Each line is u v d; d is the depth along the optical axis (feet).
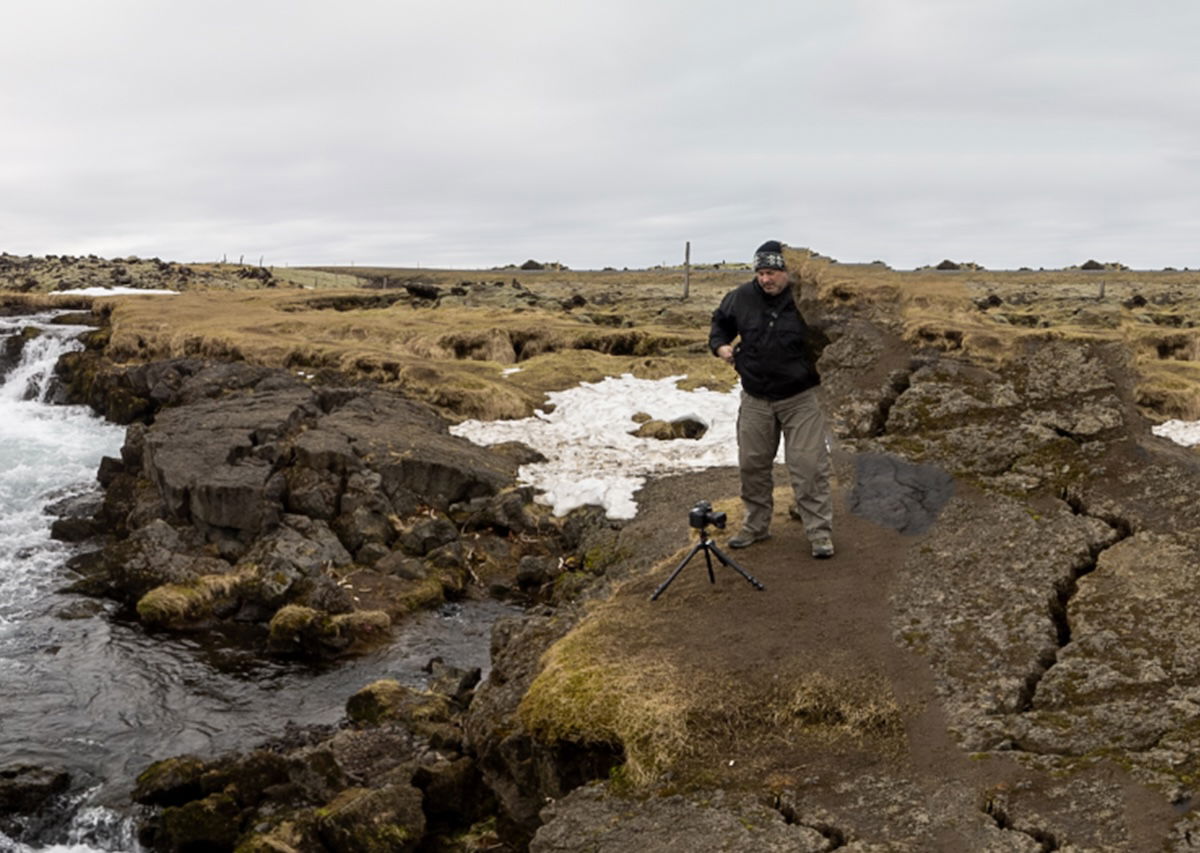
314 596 44.42
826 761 21.48
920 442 38.47
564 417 71.36
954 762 20.97
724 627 26.99
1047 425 37.88
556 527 52.85
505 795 26.07
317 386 75.66
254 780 28.89
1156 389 60.03
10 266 268.21
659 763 21.84
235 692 38.40
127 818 29.43
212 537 52.54
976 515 32.89
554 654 26.86
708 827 19.67
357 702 34.35
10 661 41.16
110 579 49.85
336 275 410.52
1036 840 18.31
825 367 42.50
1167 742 20.54
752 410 31.12
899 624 26.58
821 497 31.01
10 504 64.44
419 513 55.26
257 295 168.45
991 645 25.20
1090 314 119.44
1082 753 20.75
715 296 212.84
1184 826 17.95
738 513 39.04
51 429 82.94
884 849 18.40
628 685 24.21
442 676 36.94
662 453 62.28
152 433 61.77
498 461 59.82
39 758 33.30
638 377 82.79
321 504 53.57
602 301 194.80
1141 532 30.58
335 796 27.89
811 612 27.55
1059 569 28.76
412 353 96.27
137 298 151.23
